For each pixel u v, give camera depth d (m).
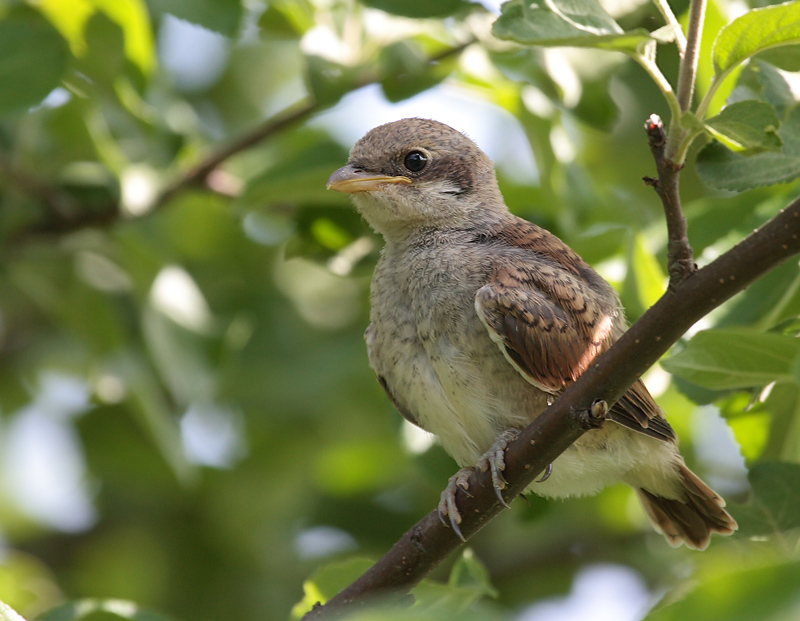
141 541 13.91
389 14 9.84
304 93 14.60
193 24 10.30
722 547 7.91
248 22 11.02
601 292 8.74
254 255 13.46
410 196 9.16
